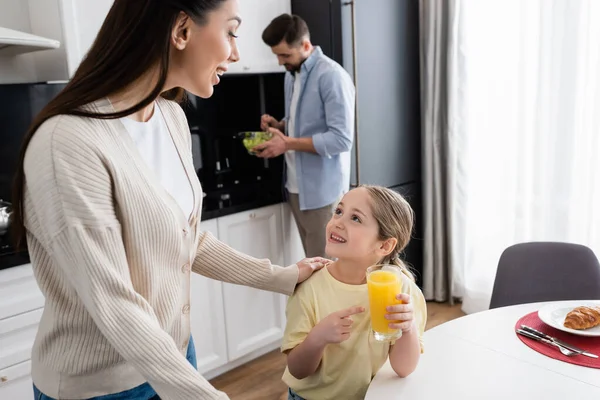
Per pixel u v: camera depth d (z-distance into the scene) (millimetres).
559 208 2830
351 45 2814
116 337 827
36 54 2402
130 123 1018
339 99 2557
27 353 1974
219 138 3133
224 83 3088
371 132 3004
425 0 3178
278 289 1361
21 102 2363
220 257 1298
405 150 3273
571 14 2646
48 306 987
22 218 907
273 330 2869
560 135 2770
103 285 825
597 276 1854
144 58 885
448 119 3176
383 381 1215
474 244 3242
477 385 1183
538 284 1901
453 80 3127
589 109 2691
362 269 1368
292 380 1403
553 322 1435
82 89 886
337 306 1344
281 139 2590
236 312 2676
